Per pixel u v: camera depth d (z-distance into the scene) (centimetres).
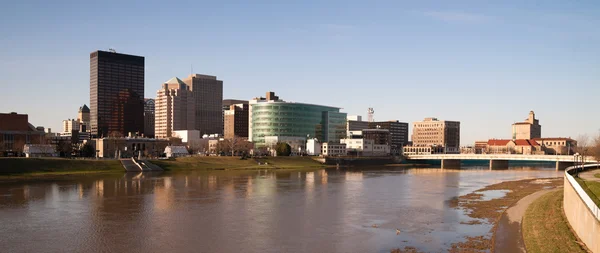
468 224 9438
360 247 7644
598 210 6334
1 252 7406
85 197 13162
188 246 7750
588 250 6656
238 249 7569
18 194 13738
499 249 7400
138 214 10550
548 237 7638
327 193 14488
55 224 9438
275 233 8662
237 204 12044
